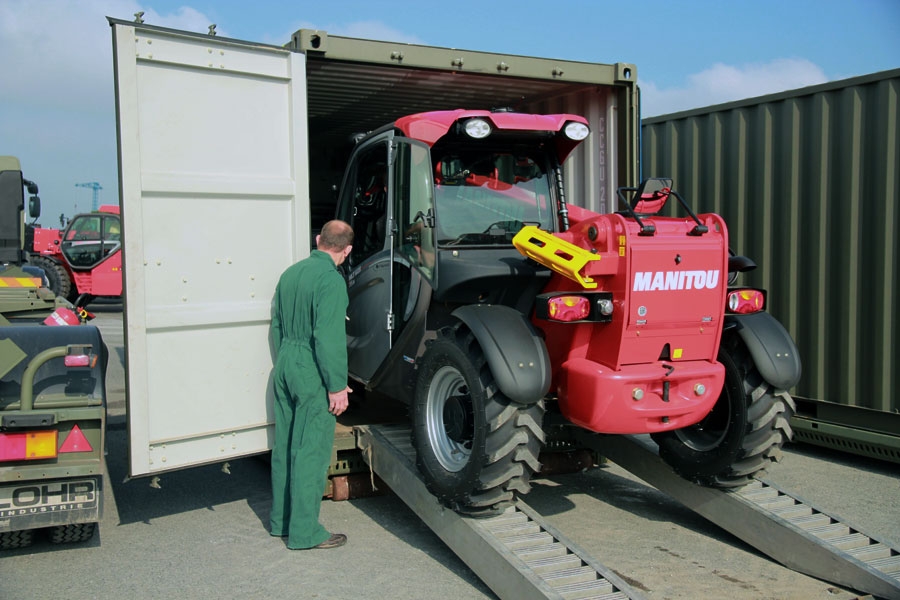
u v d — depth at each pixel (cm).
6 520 381
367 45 509
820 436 646
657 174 808
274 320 441
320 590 375
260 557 414
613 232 373
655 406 384
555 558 361
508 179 466
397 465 447
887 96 590
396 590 376
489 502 384
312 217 749
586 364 389
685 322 382
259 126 445
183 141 419
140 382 408
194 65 420
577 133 441
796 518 413
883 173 594
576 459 571
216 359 435
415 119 446
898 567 372
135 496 519
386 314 473
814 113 647
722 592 376
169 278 417
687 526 474
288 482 438
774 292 688
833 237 636
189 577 387
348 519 477
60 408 391
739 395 424
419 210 440
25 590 370
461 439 396
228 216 435
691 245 376
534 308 433
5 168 571
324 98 623
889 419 603
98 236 1741
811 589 378
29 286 528
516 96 627
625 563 413
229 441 442
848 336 623
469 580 390
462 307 402
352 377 533
